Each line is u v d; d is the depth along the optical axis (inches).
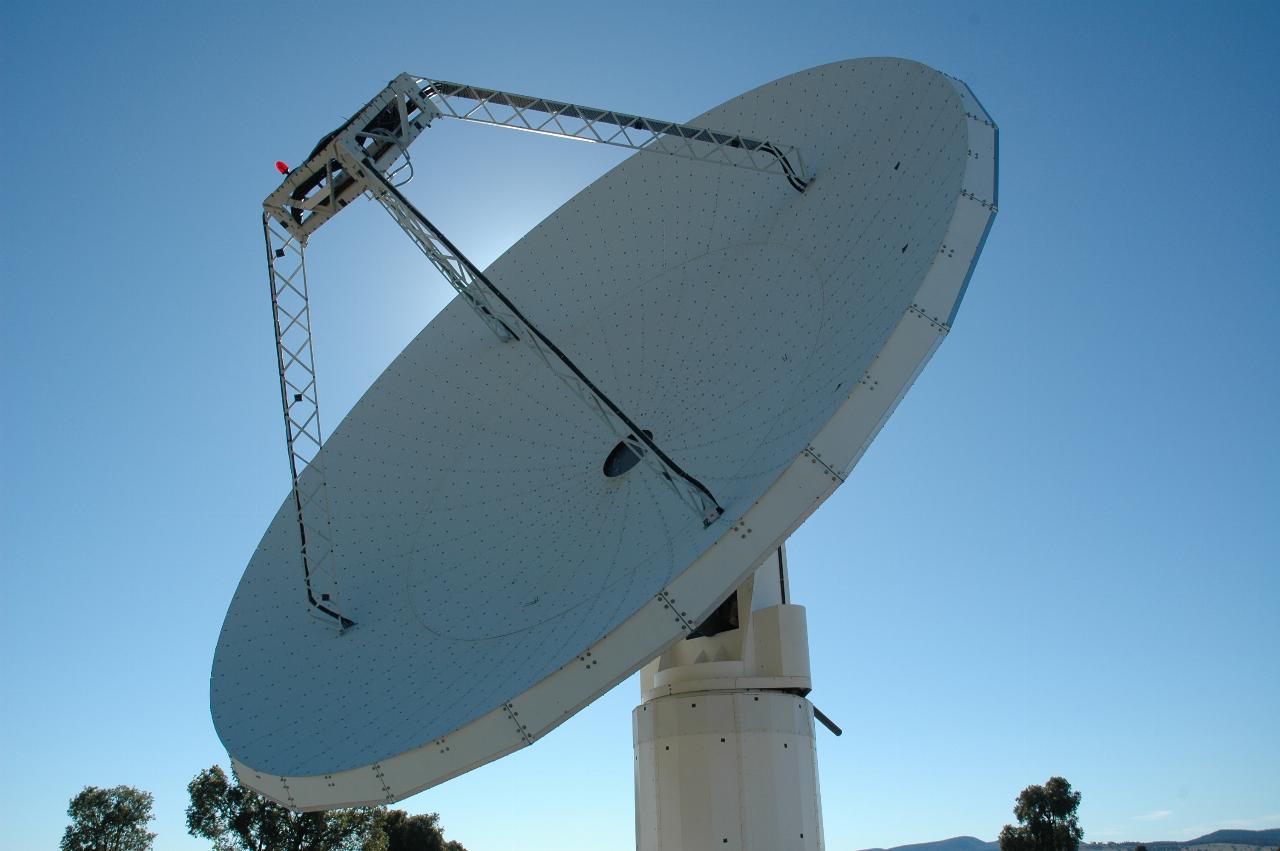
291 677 804.0
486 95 839.7
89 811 2659.9
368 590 886.4
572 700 564.4
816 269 786.2
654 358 913.5
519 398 998.4
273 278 869.2
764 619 799.1
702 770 743.7
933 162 692.7
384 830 2655.0
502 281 1106.7
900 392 565.9
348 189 864.3
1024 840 3339.1
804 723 781.9
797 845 733.3
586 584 701.9
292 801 657.6
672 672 785.6
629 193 1064.8
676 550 628.1
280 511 1014.4
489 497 919.7
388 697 707.4
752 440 686.5
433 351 1106.7
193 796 2386.8
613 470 852.6
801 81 944.9
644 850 764.0
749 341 815.7
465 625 757.9
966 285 596.4
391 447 1036.5
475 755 582.2
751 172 958.4
